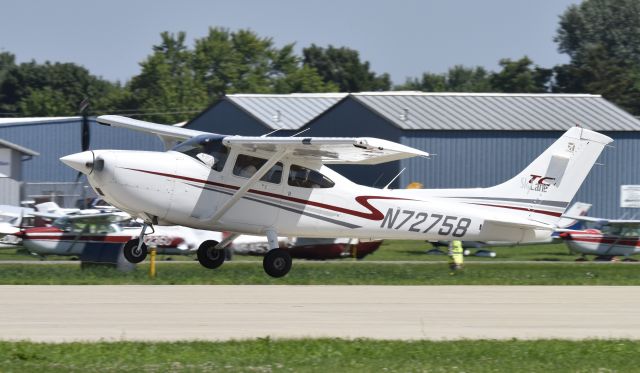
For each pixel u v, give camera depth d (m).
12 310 48.38
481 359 39.00
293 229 65.81
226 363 37.03
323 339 41.94
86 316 47.00
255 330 44.59
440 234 69.38
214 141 63.41
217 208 63.16
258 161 63.94
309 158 64.69
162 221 63.25
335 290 60.78
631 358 39.84
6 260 94.50
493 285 66.75
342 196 66.56
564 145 71.62
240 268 77.06
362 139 57.91
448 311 52.03
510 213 71.00
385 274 74.00
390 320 48.53
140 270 73.56
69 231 94.44
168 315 48.00
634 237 108.94
